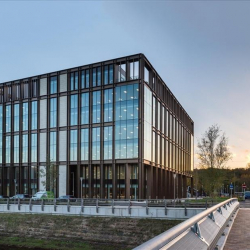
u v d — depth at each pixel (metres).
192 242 4.05
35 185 58.72
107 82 52.97
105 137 51.84
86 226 28.81
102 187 51.00
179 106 77.81
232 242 7.33
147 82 51.62
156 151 55.59
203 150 43.75
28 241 29.47
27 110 61.56
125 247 25.73
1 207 35.66
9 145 63.62
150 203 30.03
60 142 56.41
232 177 70.50
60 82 58.09
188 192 93.56
